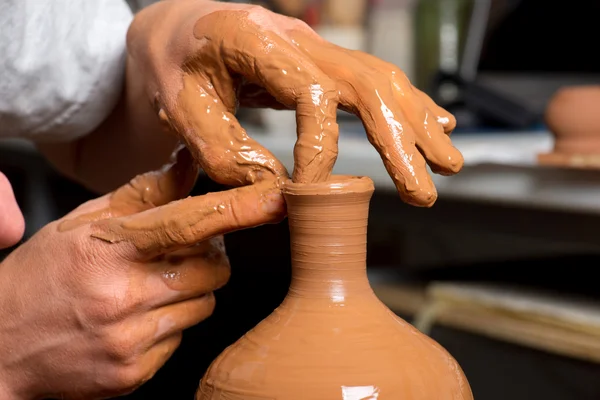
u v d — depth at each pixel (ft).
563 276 3.55
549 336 3.05
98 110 2.30
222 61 1.81
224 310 4.15
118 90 2.30
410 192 1.68
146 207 1.98
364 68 1.75
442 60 5.65
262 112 5.14
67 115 2.28
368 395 1.56
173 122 1.87
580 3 4.97
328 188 1.66
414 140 1.72
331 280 1.69
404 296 3.55
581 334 2.96
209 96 1.85
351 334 1.64
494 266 3.81
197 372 3.70
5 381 1.96
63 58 2.21
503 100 4.74
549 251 5.47
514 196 3.02
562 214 2.89
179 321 1.94
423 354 1.65
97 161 2.52
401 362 1.62
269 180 1.75
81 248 1.86
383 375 1.59
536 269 3.70
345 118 5.21
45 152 2.68
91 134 2.51
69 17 2.23
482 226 3.18
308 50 1.80
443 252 6.14
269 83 1.75
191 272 1.90
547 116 3.51
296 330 1.65
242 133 1.80
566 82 5.15
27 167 5.40
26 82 2.23
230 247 5.42
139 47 2.00
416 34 5.73
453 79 5.07
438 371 1.64
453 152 1.73
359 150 3.88
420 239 6.24
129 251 1.83
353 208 1.68
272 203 1.74
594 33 4.95
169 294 1.90
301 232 1.70
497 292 3.33
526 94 5.32
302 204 1.68
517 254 5.68
